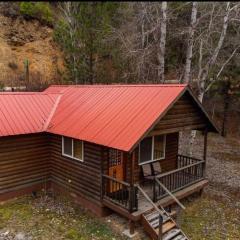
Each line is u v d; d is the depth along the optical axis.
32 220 10.52
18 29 28.03
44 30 29.06
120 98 11.42
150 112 9.68
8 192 11.98
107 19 18.92
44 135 12.84
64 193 12.49
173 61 21.86
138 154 11.79
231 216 11.69
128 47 18.38
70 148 11.91
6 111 12.28
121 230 10.00
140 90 11.34
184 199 12.84
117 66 21.28
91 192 11.06
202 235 10.21
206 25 17.86
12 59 26.66
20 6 28.03
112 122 10.16
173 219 10.99
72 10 20.59
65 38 21.62
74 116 11.92
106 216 10.86
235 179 16.23
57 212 11.15
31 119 12.45
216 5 16.66
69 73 22.61
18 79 24.83
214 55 16.11
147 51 17.52
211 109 30.42
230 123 29.97
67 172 12.19
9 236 9.46
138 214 9.52
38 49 28.27
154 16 18.38
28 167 12.51
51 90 15.53
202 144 24.34
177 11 18.03
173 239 9.57
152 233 9.44
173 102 9.80
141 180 12.09
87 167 11.11
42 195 12.63
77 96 13.48
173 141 13.39
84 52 21.02
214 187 14.78
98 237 9.65
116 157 11.09
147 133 9.00
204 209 12.12
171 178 11.38
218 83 26.91
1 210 11.20
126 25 19.77
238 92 27.44
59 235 9.67
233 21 16.97
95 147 10.59
